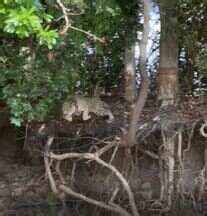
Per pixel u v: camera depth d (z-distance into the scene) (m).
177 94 9.02
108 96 10.30
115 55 9.68
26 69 6.58
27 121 7.24
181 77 9.82
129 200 8.62
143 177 9.06
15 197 9.31
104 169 9.21
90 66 9.45
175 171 8.88
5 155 10.13
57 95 7.01
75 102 8.55
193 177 8.99
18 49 6.56
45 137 9.07
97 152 8.60
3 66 6.50
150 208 8.84
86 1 6.76
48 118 8.48
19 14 5.00
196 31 9.12
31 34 5.76
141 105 7.39
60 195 9.04
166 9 8.53
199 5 8.95
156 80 9.62
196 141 9.03
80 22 6.82
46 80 6.72
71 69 7.25
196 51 9.13
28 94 6.56
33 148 9.34
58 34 5.86
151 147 8.91
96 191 9.08
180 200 8.86
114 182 9.01
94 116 8.95
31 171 9.70
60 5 6.08
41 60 6.71
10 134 10.09
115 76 10.26
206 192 8.96
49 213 9.01
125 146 8.67
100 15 7.00
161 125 8.60
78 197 8.84
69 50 7.12
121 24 8.00
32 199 9.27
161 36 8.88
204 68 8.34
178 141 8.81
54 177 9.27
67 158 9.05
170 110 8.75
